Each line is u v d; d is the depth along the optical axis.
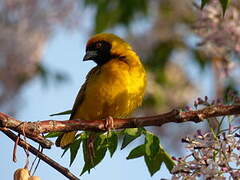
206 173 7.76
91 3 16.55
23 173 7.39
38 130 8.02
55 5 17.45
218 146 7.87
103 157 9.01
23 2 17.20
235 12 13.70
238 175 7.71
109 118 8.45
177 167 7.88
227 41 13.70
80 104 10.91
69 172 8.12
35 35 17.20
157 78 17.36
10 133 8.00
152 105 17.09
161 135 16.95
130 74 10.62
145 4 16.97
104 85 10.48
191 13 17.61
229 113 8.06
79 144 9.03
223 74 15.46
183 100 17.14
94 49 11.88
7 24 17.27
